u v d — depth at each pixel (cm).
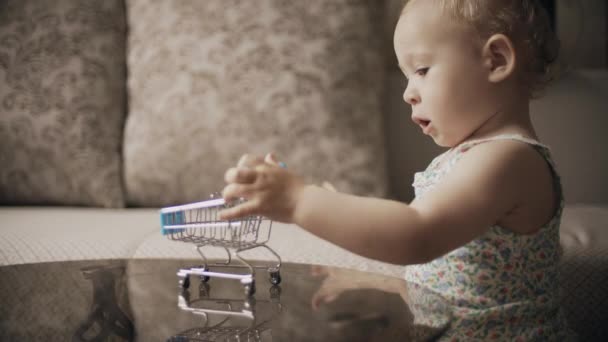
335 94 144
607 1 189
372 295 62
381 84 155
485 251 69
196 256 85
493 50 69
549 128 160
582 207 135
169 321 55
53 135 148
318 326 53
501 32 69
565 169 160
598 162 160
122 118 160
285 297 62
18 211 133
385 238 58
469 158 65
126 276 72
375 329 51
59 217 121
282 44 147
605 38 190
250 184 60
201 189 145
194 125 144
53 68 153
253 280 64
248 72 145
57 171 148
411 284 67
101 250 87
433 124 74
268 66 145
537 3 76
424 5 72
